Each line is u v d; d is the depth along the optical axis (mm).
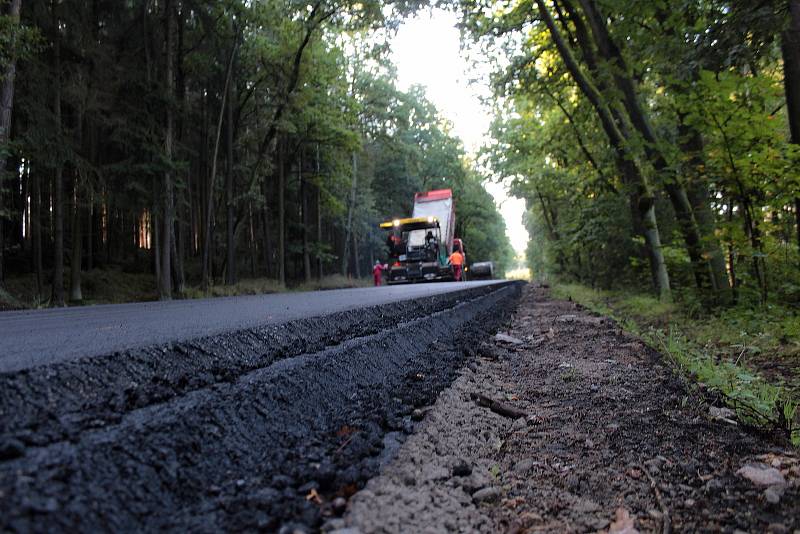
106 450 1236
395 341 3998
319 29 24781
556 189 29531
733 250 8344
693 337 7156
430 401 3023
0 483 981
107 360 1911
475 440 2652
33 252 23078
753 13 5824
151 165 17172
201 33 22266
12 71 11430
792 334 6102
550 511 2012
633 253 19078
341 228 47562
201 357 2406
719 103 7059
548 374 4609
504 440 2852
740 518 1959
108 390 1742
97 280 22656
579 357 5434
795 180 7055
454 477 2137
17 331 3195
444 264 30828
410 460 2109
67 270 23547
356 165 41781
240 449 1596
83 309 6289
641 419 3205
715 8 6434
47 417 1369
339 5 22891
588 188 21734
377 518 1539
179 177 18906
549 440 2877
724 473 2393
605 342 6367
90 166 15938
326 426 2129
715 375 4160
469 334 6320
